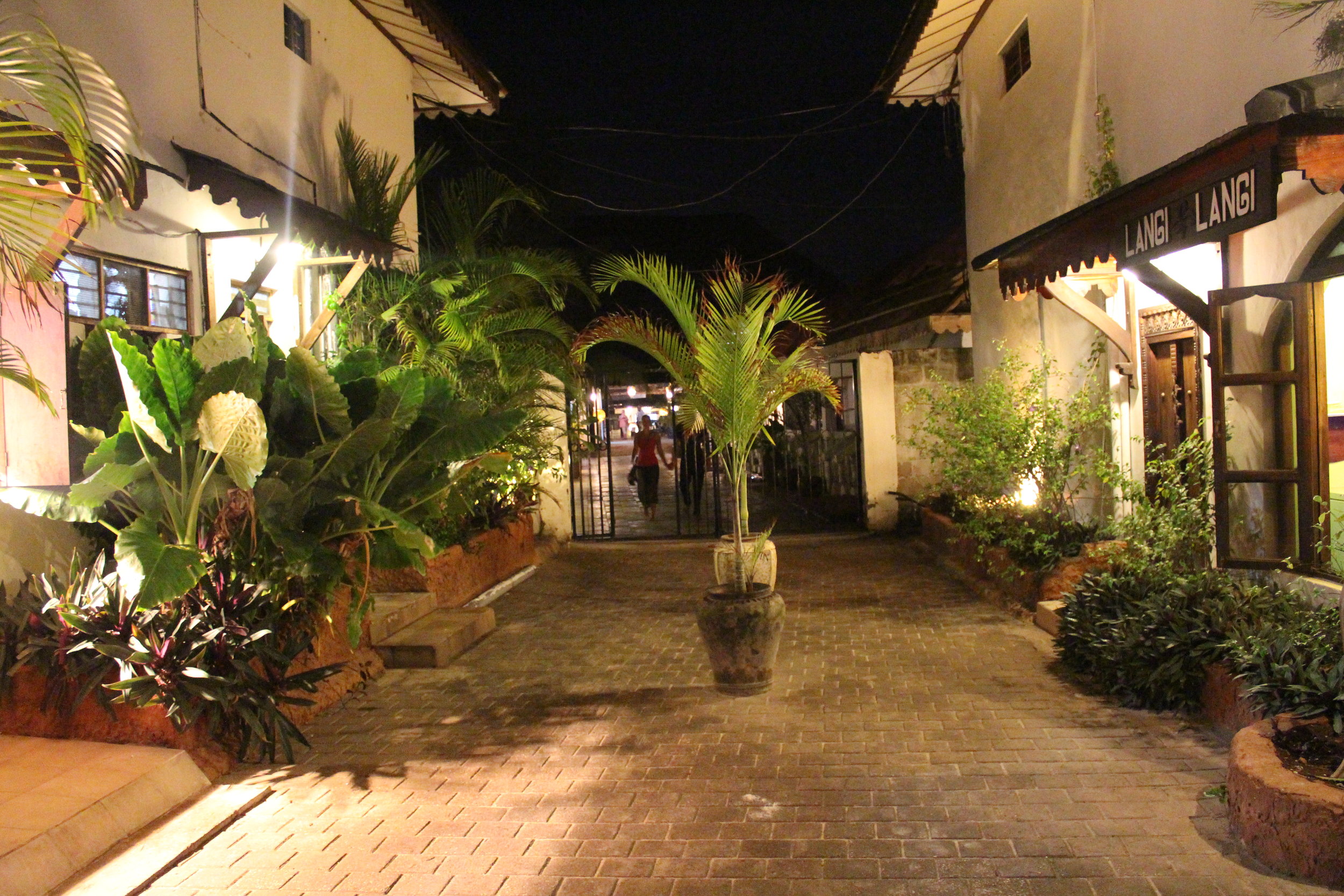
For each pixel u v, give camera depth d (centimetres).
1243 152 454
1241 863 379
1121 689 578
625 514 1786
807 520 1590
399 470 652
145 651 502
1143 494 693
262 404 594
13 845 394
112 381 575
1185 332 712
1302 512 575
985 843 407
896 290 1634
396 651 741
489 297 1000
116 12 650
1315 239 554
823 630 816
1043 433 844
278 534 555
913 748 522
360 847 430
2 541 547
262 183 694
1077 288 869
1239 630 519
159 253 694
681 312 674
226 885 399
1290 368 613
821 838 418
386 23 1116
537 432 1188
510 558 1126
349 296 948
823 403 1648
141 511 559
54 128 577
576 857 411
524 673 713
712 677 682
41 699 524
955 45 1270
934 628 799
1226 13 643
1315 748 407
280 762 539
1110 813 429
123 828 438
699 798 468
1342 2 474
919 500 1357
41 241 491
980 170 1218
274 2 877
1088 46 868
